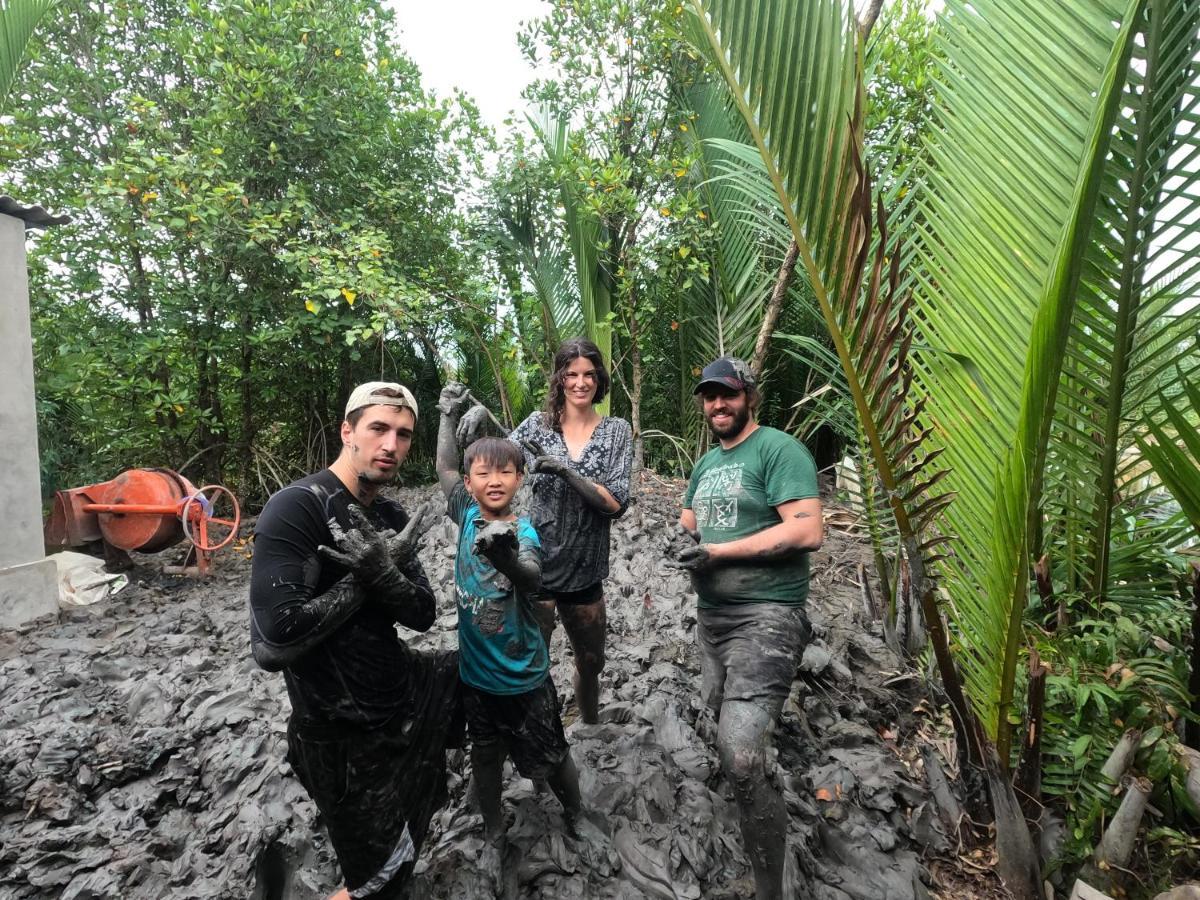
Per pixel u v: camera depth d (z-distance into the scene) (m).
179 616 4.54
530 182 7.75
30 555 4.48
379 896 1.87
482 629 2.03
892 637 4.14
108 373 6.39
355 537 1.58
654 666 3.75
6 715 3.17
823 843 2.58
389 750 1.82
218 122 6.41
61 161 6.87
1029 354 1.71
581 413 2.69
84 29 7.02
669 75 7.31
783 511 2.32
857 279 1.88
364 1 8.34
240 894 2.23
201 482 8.16
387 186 8.02
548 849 2.30
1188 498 2.38
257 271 7.23
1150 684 2.59
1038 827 2.42
